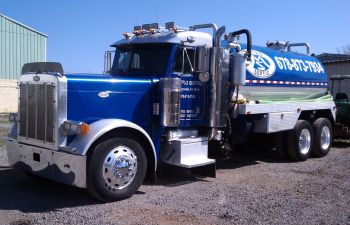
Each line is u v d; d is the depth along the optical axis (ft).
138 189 22.48
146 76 24.85
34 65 22.17
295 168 30.96
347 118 44.91
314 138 35.91
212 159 26.11
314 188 24.36
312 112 37.09
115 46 27.40
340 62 65.21
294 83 34.73
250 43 28.27
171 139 24.64
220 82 26.18
